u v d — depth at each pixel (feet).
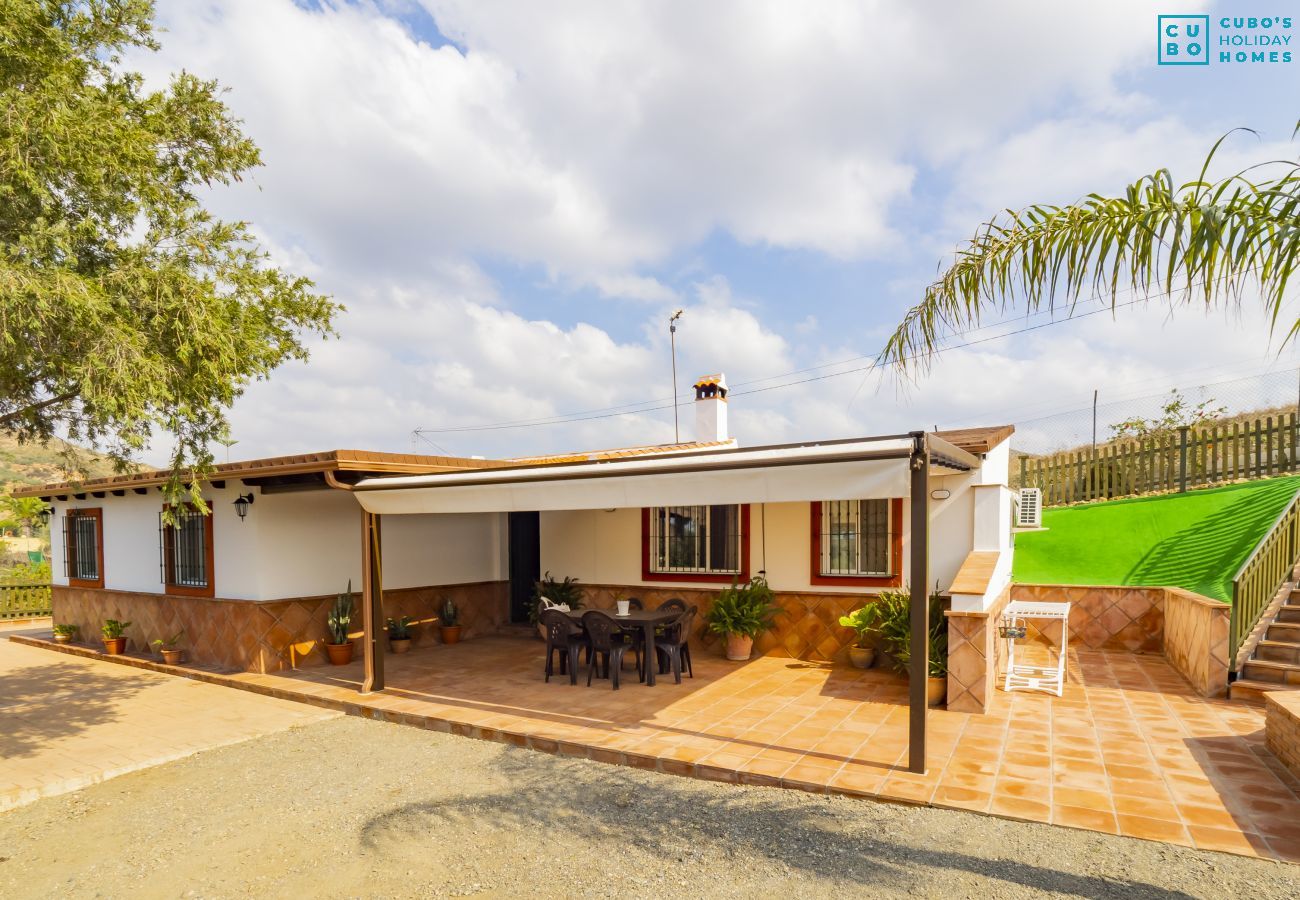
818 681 30.09
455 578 43.70
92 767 22.39
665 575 38.81
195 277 23.76
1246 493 39.63
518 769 21.35
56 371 22.26
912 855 14.87
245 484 35.27
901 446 19.27
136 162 23.36
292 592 35.99
